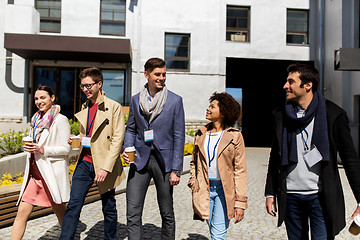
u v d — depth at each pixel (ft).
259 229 12.84
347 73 40.45
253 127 64.28
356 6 39.01
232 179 8.46
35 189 9.73
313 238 6.72
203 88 44.04
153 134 9.02
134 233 8.89
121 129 9.64
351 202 17.70
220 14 45.55
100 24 42.37
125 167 20.93
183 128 9.30
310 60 46.96
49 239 11.02
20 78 40.40
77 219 9.15
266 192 7.33
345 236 12.12
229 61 47.78
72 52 36.70
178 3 43.91
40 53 37.35
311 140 6.63
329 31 44.24
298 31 47.39
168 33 44.04
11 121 39.81
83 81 9.51
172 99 9.23
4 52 40.37
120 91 42.96
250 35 45.98
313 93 6.85
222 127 8.81
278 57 46.32
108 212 9.76
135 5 42.68
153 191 19.39
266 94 62.34
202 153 8.62
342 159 6.44
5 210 12.03
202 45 44.19
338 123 6.45
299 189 6.77
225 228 8.49
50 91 10.25
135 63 42.22
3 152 20.35
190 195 18.57
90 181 9.60
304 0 46.93
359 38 39.01
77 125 26.66
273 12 46.42
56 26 41.70
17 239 9.23
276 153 7.18
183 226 12.94
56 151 9.71
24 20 36.58
